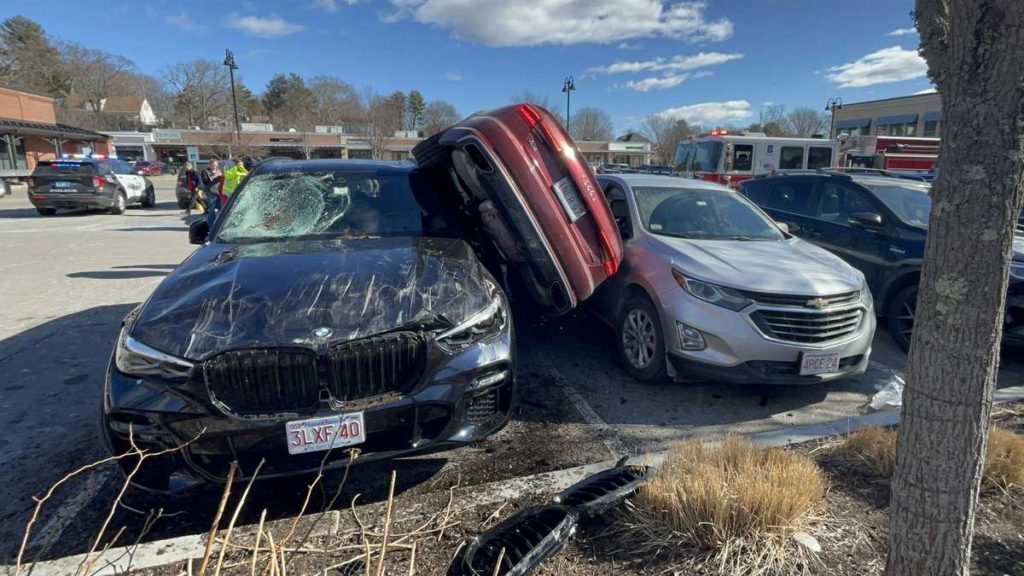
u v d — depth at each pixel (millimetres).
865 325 3924
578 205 3762
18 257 9656
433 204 4219
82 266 8883
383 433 2594
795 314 3705
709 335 3801
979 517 2459
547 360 4871
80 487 2969
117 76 88438
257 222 3867
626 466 2791
